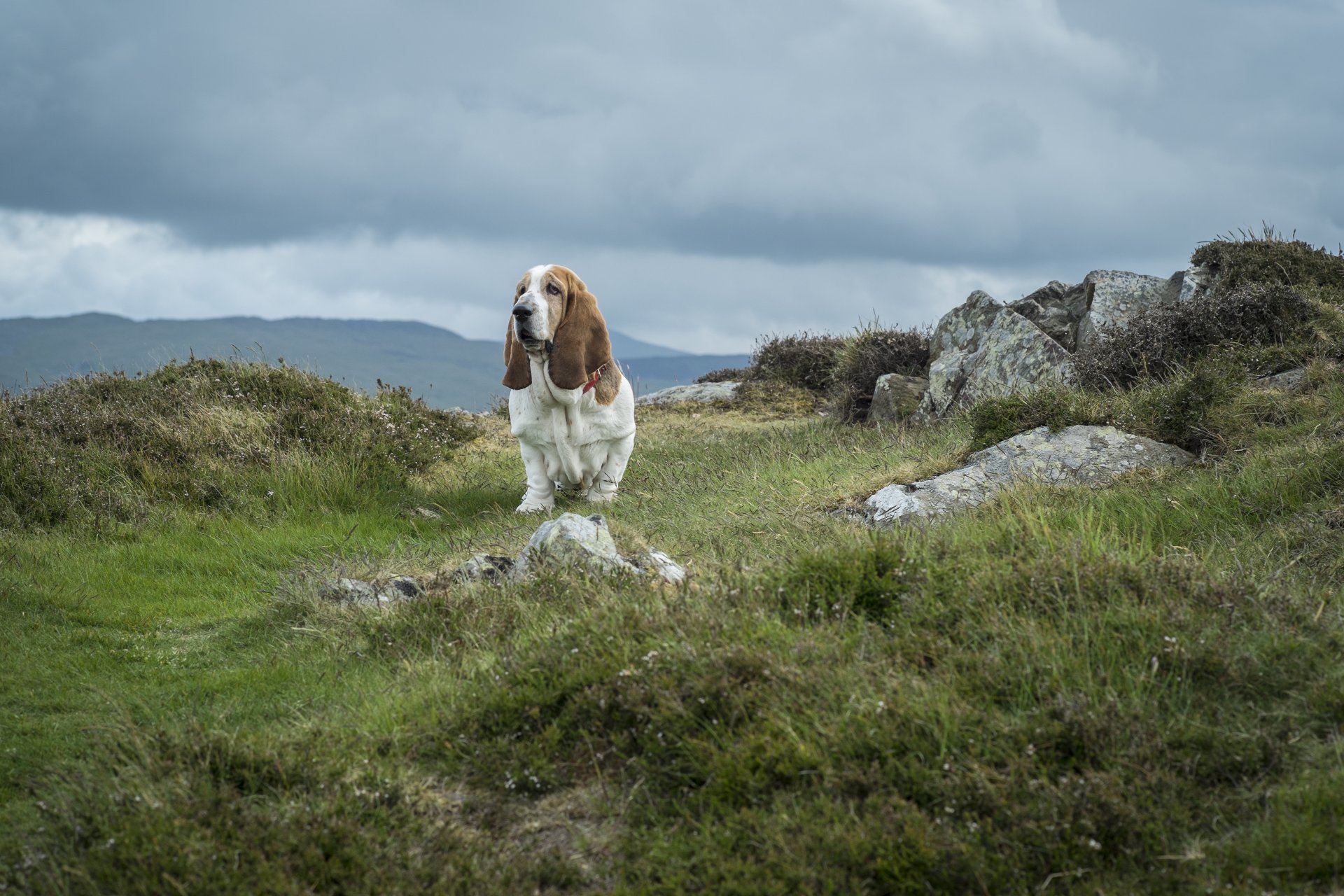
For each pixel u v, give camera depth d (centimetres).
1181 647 402
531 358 921
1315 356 856
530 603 552
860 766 358
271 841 342
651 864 336
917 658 422
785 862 320
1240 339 941
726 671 412
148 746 405
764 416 1518
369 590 649
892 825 328
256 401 1091
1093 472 742
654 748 388
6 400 1030
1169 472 722
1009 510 620
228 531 834
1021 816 327
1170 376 911
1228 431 756
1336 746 352
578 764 400
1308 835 310
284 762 395
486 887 330
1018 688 394
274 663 568
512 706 427
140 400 1061
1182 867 312
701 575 574
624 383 977
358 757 406
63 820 365
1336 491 615
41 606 655
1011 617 440
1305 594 484
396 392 1293
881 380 1273
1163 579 471
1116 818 326
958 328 1270
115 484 884
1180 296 1115
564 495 999
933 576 490
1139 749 352
